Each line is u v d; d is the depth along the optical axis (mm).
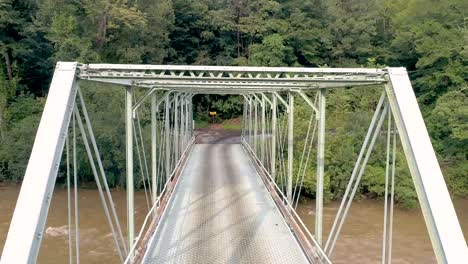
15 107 23062
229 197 11367
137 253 6473
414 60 28609
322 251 5789
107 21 24203
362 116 19891
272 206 10406
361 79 4531
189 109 23391
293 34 31438
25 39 24000
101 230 14203
